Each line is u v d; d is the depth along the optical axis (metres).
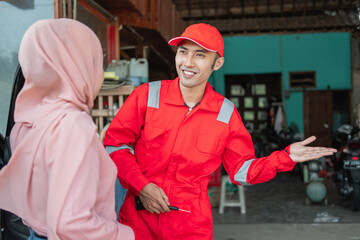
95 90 1.21
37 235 1.16
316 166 6.60
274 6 10.57
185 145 1.74
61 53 1.09
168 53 8.16
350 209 5.23
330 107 12.95
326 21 11.27
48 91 1.14
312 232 4.04
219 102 1.83
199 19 11.45
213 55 1.73
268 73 13.30
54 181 1.01
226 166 1.94
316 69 13.06
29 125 1.13
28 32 1.12
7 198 1.17
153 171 1.76
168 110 1.76
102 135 3.11
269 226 4.33
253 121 14.09
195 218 1.72
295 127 12.97
